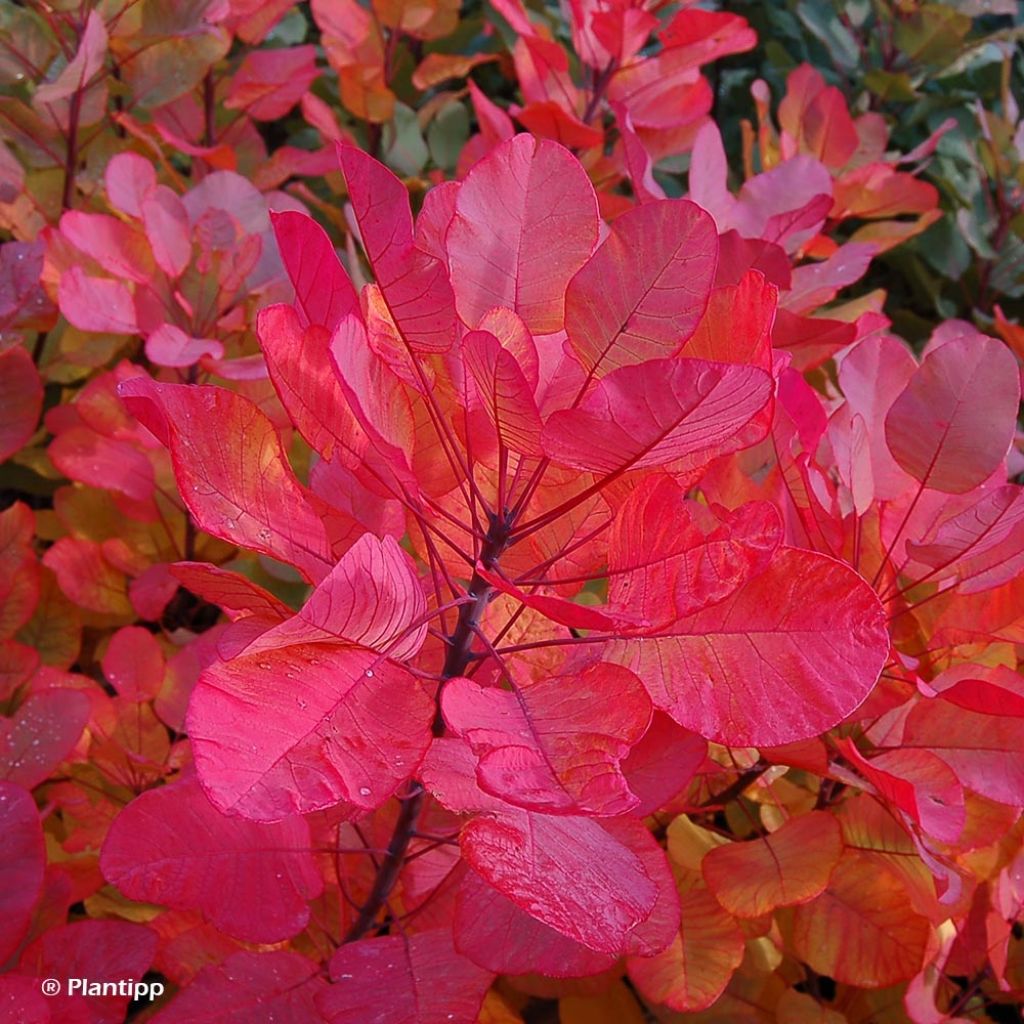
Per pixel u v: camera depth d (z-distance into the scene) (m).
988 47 1.36
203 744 0.42
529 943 0.52
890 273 1.29
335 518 0.53
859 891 0.61
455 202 0.49
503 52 1.20
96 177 0.89
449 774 0.47
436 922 0.60
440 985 0.53
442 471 0.52
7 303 0.71
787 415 0.57
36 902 0.57
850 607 0.47
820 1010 0.63
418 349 0.48
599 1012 0.65
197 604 0.86
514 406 0.45
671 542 0.46
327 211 1.00
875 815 0.62
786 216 0.73
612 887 0.44
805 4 1.25
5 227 0.81
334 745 0.44
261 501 0.48
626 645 0.49
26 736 0.63
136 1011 0.70
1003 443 0.56
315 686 0.45
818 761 0.56
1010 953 0.66
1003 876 0.62
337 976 0.53
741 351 0.47
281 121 1.30
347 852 0.57
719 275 0.67
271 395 0.77
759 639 0.48
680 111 0.96
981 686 0.53
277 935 0.54
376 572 0.44
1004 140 1.13
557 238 0.49
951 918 0.62
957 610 0.60
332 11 1.03
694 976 0.59
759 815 0.68
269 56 0.94
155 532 0.82
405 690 0.46
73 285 0.72
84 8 0.81
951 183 1.16
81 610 0.79
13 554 0.71
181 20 0.83
